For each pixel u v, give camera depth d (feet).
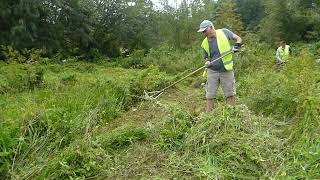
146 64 39.01
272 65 22.63
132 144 9.83
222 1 45.55
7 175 8.82
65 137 10.37
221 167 8.28
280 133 9.82
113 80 18.16
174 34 48.42
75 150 9.18
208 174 7.98
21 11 40.98
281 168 8.02
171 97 16.97
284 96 11.93
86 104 13.53
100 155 9.21
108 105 13.76
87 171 8.71
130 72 30.22
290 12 50.24
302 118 9.73
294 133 9.32
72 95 14.61
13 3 41.52
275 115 11.51
